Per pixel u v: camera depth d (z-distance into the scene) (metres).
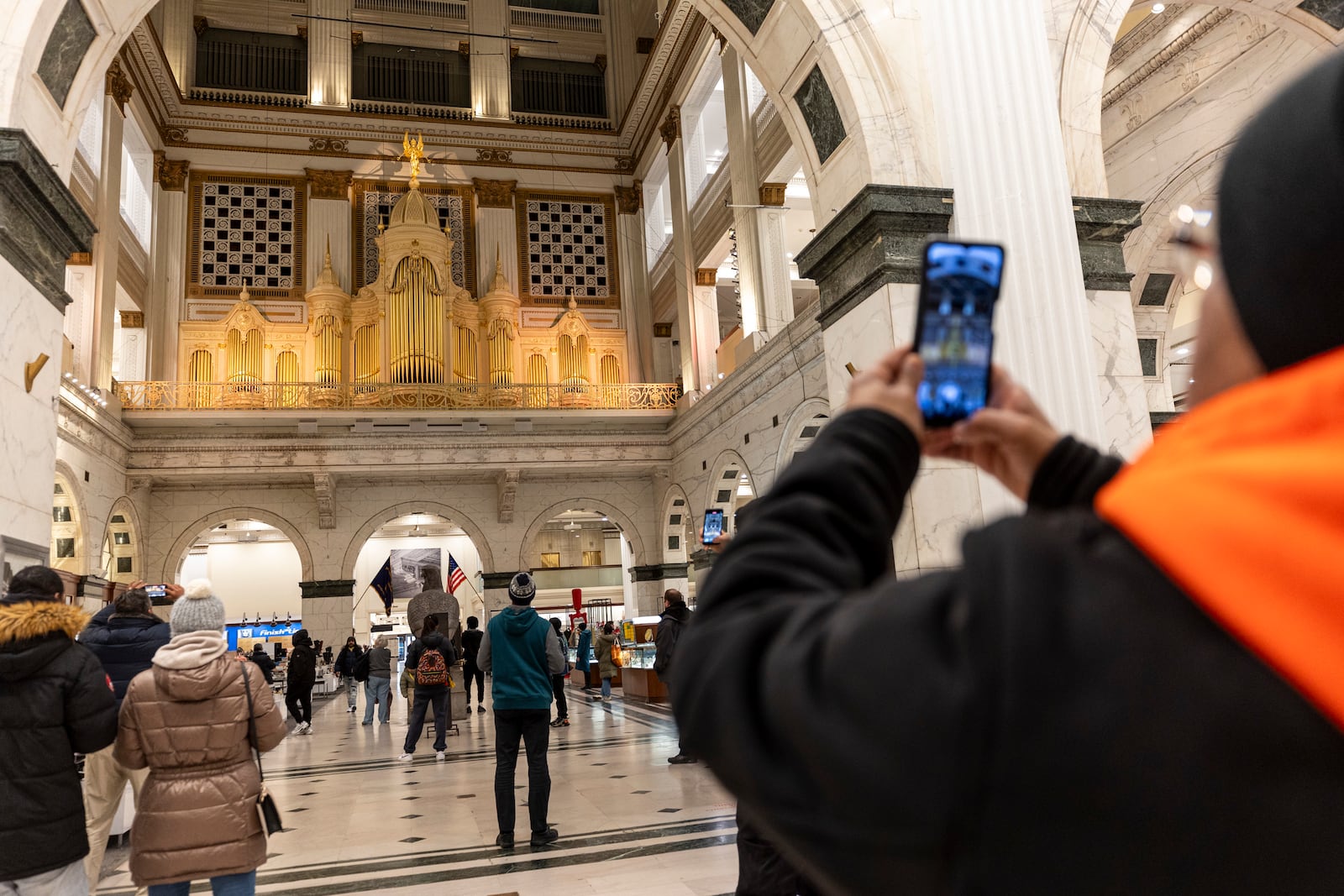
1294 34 8.73
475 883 4.30
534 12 23.09
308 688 11.77
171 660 2.75
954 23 6.34
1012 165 6.12
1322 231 0.38
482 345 20.47
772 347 13.95
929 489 5.85
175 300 18.98
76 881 2.70
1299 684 0.32
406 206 20.03
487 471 18.95
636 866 4.45
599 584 23.66
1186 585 0.37
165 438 17.11
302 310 19.81
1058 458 0.74
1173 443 0.44
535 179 21.81
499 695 4.96
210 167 19.89
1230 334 0.44
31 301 5.37
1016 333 5.88
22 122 5.23
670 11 17.81
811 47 6.53
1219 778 0.34
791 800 0.43
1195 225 0.47
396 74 22.03
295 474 17.81
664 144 19.97
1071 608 0.39
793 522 0.54
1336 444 0.34
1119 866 0.36
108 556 17.38
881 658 0.41
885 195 6.00
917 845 0.38
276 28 21.39
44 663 2.62
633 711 12.30
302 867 4.76
